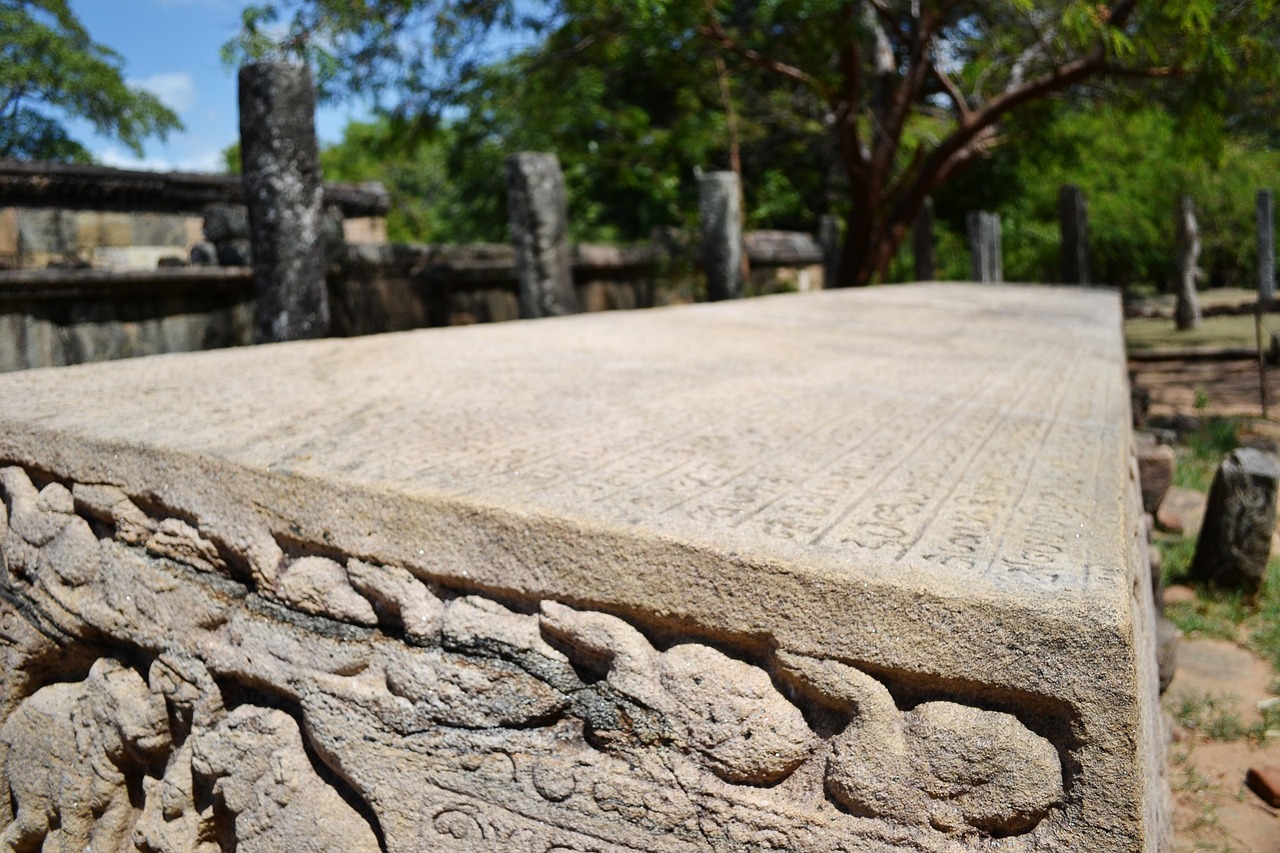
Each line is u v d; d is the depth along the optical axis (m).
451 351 3.80
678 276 10.53
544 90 12.91
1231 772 3.28
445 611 1.76
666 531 1.62
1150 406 10.30
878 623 1.47
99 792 2.16
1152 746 1.96
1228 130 10.73
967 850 1.42
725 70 12.97
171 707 2.08
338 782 1.85
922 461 2.29
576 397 2.89
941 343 5.16
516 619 1.72
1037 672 1.39
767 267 13.07
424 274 7.32
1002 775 1.41
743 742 1.54
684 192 15.85
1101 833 1.37
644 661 1.62
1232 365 12.89
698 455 2.22
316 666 1.84
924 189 12.95
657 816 1.60
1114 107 11.92
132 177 9.44
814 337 5.04
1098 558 1.60
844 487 2.00
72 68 12.33
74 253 9.27
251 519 1.97
